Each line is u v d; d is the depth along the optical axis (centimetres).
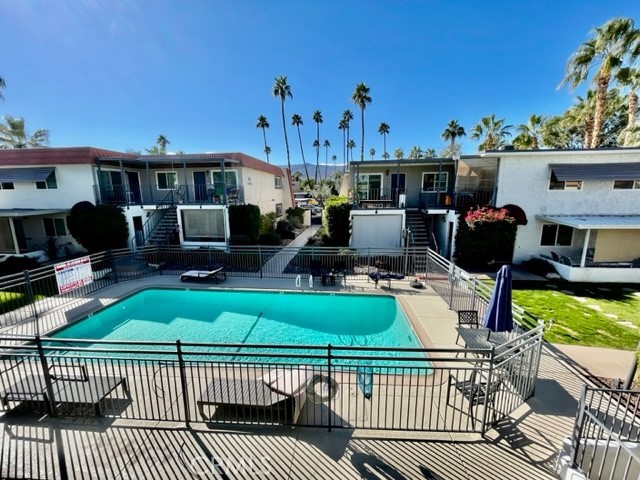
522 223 1418
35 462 351
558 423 425
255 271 1353
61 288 946
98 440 385
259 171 2266
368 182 1978
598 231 1416
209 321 922
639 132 1638
